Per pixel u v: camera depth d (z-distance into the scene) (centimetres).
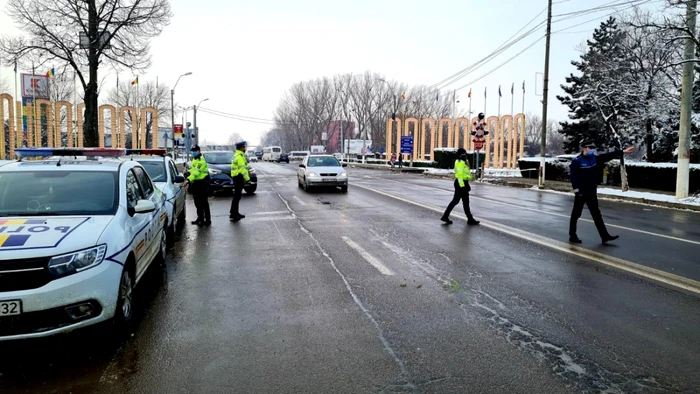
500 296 602
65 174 591
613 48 2997
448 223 1180
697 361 424
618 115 2425
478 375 399
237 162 1239
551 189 2284
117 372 409
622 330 493
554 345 457
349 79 8688
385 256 820
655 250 874
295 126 9469
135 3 3003
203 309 561
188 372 409
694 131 2447
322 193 1983
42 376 402
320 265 760
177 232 1069
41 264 419
